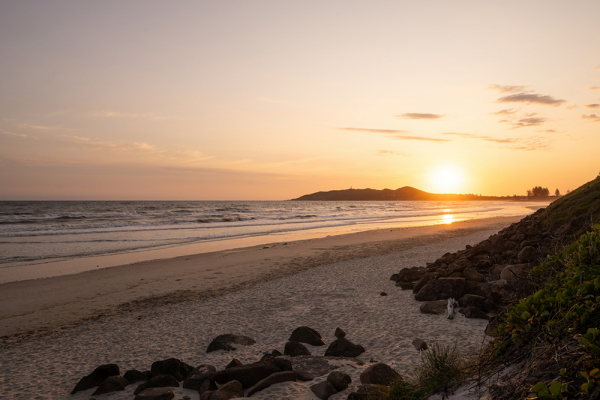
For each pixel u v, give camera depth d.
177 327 8.84
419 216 62.41
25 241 26.08
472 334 6.95
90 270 16.38
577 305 3.08
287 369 5.73
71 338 8.38
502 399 2.99
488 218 51.62
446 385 3.78
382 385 4.76
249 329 8.46
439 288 9.63
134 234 31.33
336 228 38.22
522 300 3.84
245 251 21.52
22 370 6.65
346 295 11.16
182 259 18.92
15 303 11.40
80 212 64.25
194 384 5.31
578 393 2.40
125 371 6.46
